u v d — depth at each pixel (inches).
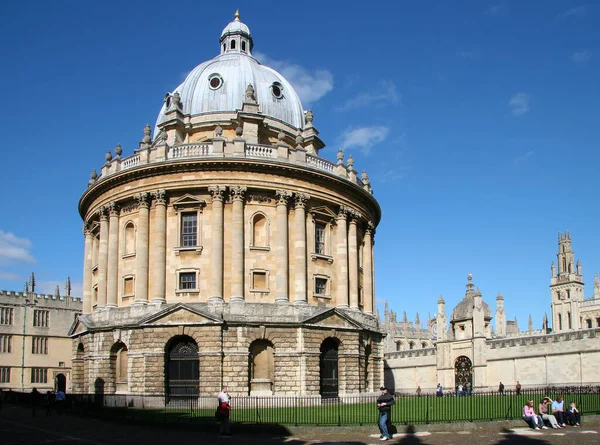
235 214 2183.8
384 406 1206.3
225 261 2164.1
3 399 2726.4
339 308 2324.1
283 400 1943.9
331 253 2390.5
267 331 2096.5
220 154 2214.6
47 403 1903.3
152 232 2225.6
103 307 2287.2
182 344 2092.8
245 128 2500.0
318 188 2332.7
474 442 1161.4
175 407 1964.8
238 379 2026.3
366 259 2623.0
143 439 1238.3
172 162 2190.0
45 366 4170.8
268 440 1213.1
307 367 2103.8
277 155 2290.8
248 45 3102.9
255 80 2743.6
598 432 1332.4
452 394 2571.4
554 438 1222.3
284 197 2244.1
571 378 2714.1
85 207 2620.6
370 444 1147.9
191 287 2169.0
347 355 2236.7
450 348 3282.5
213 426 1365.7
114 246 2317.9
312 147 2706.7
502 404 1844.2
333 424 1343.5
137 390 2074.3
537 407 1750.7
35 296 4212.6
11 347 4050.2
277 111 2716.5
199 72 2797.7
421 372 3535.9
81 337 2401.6
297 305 2171.5
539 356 2856.8
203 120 2615.7
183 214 2234.3
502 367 3019.2
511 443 1144.8
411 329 5595.5
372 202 2632.9
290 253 2246.6
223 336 2049.7
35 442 1211.2
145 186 2249.0
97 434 1331.2
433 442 1163.9
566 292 5733.3
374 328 2475.4
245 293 2155.5
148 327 2084.2
